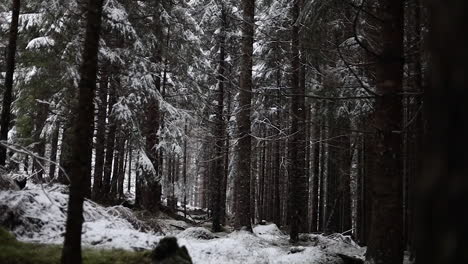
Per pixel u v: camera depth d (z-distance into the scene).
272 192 32.00
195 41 19.14
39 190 9.62
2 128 11.16
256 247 12.12
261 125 23.36
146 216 16.22
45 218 8.43
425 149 1.72
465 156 1.51
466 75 1.53
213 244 10.66
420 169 1.78
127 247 7.81
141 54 15.38
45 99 14.71
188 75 19.62
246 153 14.98
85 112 6.03
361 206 22.89
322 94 13.33
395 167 7.23
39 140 16.53
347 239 16.67
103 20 13.83
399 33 7.52
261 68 21.00
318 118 15.17
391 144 7.28
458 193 1.51
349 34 13.57
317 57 12.23
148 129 18.89
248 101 15.27
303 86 17.48
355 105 14.38
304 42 11.85
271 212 31.97
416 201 1.76
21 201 8.31
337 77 13.40
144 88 15.39
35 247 6.93
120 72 15.03
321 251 10.91
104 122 15.62
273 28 18.44
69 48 13.36
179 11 19.25
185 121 18.78
